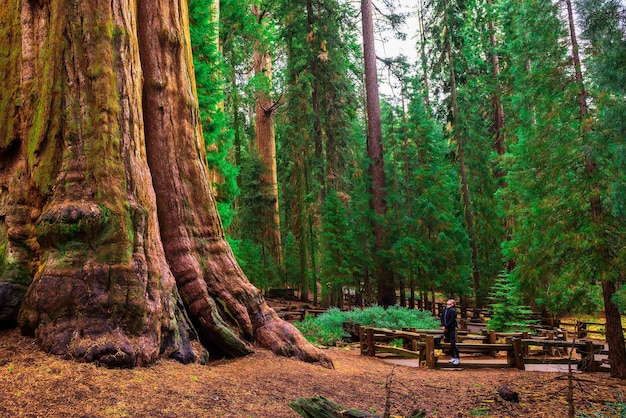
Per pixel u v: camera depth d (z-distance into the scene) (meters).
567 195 10.46
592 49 10.16
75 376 5.22
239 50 22.48
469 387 8.66
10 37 7.26
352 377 8.40
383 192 24.75
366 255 24.30
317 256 28.30
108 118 6.70
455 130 27.92
